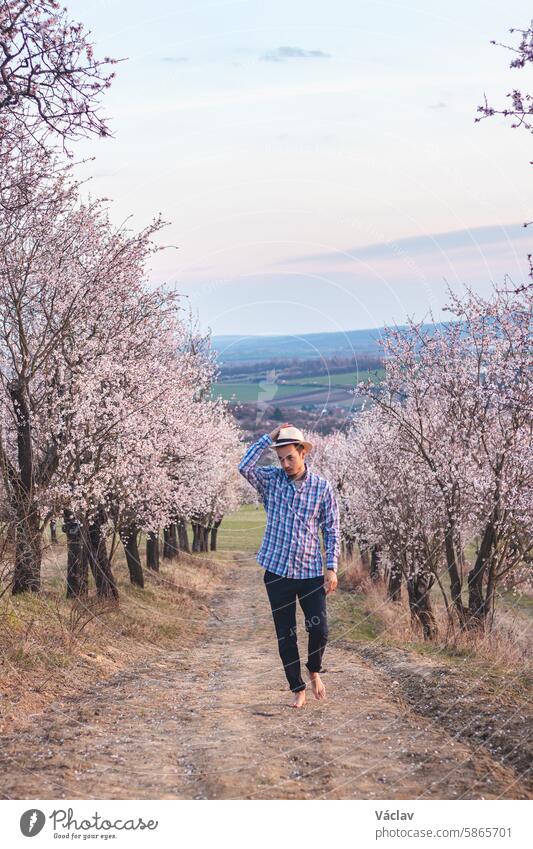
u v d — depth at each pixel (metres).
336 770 4.53
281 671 9.27
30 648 8.45
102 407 13.37
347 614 17.72
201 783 4.37
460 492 13.94
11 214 10.02
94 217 12.33
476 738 5.34
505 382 12.57
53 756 4.93
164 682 8.48
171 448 17.72
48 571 14.93
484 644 10.01
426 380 14.70
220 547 39.22
